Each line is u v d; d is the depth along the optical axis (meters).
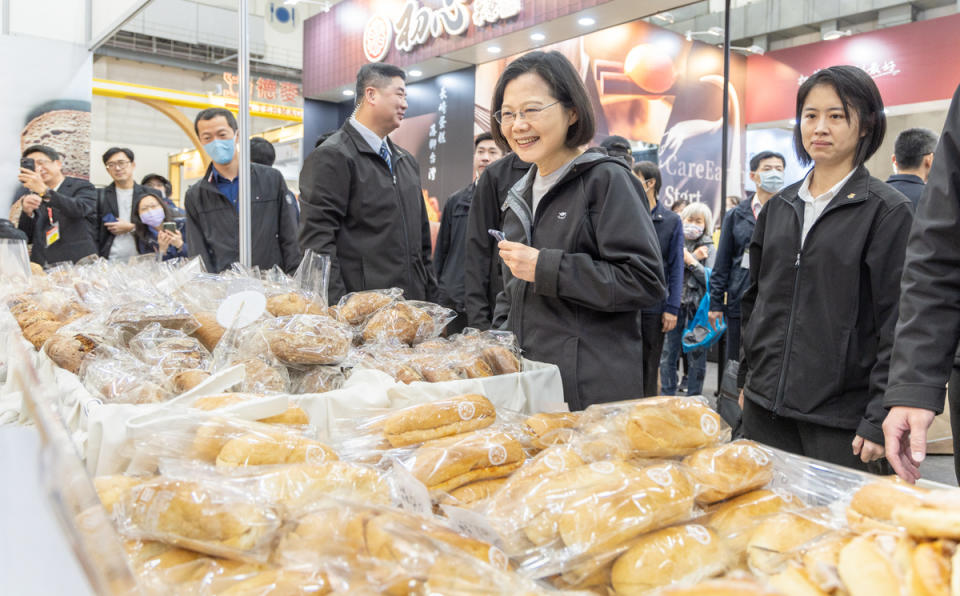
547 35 4.52
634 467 0.71
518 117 1.45
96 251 4.17
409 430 0.90
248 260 2.20
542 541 0.62
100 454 0.83
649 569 0.58
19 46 3.96
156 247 4.14
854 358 1.64
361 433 0.92
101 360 1.17
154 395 1.01
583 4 3.91
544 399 1.35
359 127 2.54
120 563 0.41
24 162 4.00
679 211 6.44
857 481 0.72
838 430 1.66
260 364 1.17
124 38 8.48
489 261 2.20
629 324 1.52
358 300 1.66
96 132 9.79
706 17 6.77
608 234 1.42
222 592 0.55
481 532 0.64
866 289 1.63
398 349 1.45
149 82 9.14
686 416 0.78
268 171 3.34
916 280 1.26
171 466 0.74
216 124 3.11
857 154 1.68
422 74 6.14
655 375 3.44
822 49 4.85
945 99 4.17
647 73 6.61
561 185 1.52
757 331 1.84
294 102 9.32
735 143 5.46
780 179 3.79
